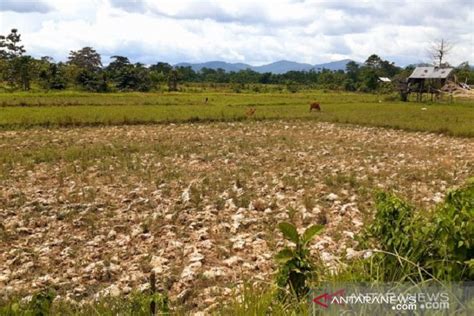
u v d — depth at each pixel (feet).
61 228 32.71
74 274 24.80
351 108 164.35
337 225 32.27
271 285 16.75
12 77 276.41
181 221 34.19
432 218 16.43
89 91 287.07
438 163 59.31
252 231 32.04
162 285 22.90
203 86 354.33
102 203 39.17
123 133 92.32
